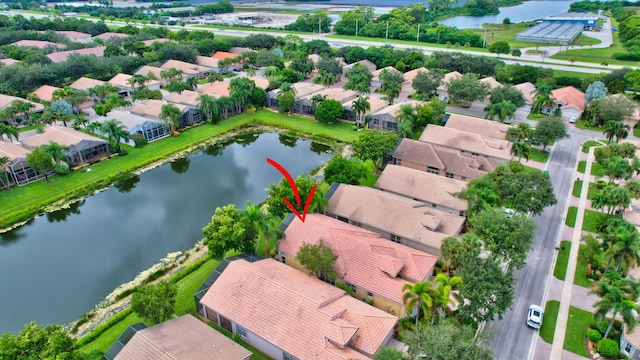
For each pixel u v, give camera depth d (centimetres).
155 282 6081
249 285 5103
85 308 5666
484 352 3775
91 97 13062
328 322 4506
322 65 16025
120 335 4656
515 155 8662
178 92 13375
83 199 8425
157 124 10950
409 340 4031
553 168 9138
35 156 8419
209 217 7731
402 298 4975
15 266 6500
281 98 12656
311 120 12419
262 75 16225
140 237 7169
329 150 10700
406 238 6362
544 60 17350
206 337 4466
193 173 9538
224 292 5144
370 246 5650
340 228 6072
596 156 8862
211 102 11800
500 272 4862
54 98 11975
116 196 8550
